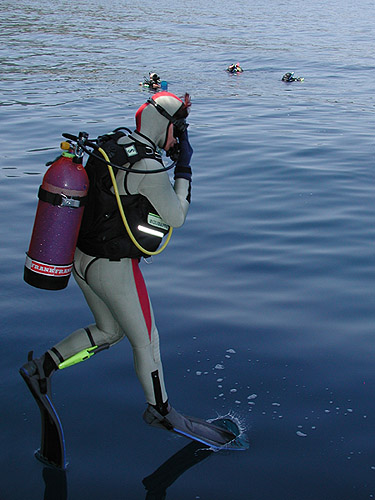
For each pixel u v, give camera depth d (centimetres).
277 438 296
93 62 2016
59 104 1292
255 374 351
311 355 372
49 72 1773
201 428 293
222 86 1630
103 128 1058
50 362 276
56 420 272
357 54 2355
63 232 245
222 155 885
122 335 290
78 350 280
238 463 279
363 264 511
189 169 283
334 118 1203
